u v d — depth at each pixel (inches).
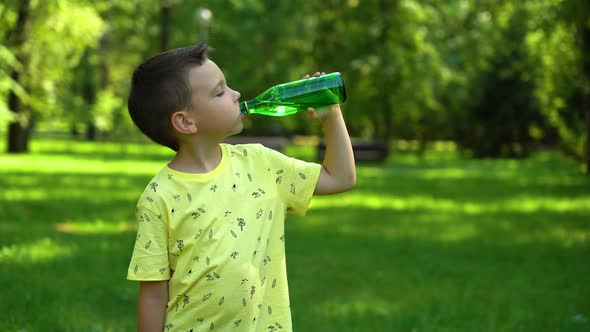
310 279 257.1
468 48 1258.6
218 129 92.9
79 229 356.8
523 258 314.3
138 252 91.3
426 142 1518.2
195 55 92.8
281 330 94.9
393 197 566.3
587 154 868.0
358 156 1130.7
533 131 1294.3
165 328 92.6
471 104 1290.6
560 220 440.8
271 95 98.8
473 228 403.9
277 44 1256.2
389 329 194.2
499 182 740.7
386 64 1143.6
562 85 847.1
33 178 627.8
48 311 193.0
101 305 209.9
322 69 1270.9
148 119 93.1
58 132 2068.2
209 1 1273.4
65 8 847.7
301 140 1916.8
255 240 92.7
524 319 207.8
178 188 92.0
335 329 193.2
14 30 846.5
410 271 277.4
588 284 262.8
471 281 263.0
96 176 684.7
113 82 1700.3
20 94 765.9
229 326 91.0
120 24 1440.7
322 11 1249.4
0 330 177.0
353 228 391.9
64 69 940.6
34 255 274.8
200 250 90.7
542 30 662.5
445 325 199.8
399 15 1144.8
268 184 96.5
